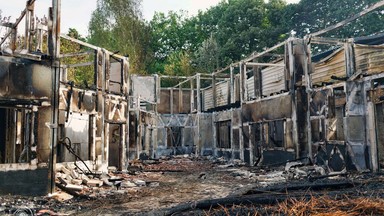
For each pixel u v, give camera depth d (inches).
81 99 600.4
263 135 834.8
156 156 1206.3
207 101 1437.0
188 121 1349.7
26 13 551.2
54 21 459.5
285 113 732.7
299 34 1772.9
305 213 241.1
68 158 577.9
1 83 415.5
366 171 520.7
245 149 920.9
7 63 420.2
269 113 798.5
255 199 302.0
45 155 442.9
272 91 936.9
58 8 462.9
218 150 1149.7
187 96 1478.8
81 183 514.9
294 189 364.5
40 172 437.4
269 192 350.9
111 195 460.4
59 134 553.0
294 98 702.5
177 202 410.6
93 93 635.5
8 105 422.0
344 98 591.2
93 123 633.6
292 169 627.5
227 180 605.9
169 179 635.5
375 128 529.0
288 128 721.6
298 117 697.0
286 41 732.7
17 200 392.5
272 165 761.0
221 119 1122.0
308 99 679.7
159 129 1318.9
